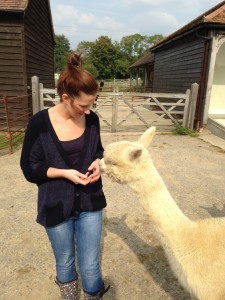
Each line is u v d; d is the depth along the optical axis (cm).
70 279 230
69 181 207
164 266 332
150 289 300
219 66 1349
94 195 216
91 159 213
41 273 320
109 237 385
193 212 455
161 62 1659
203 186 561
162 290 299
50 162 202
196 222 224
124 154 197
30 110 1073
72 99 182
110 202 483
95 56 7244
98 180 221
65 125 202
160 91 1683
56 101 977
